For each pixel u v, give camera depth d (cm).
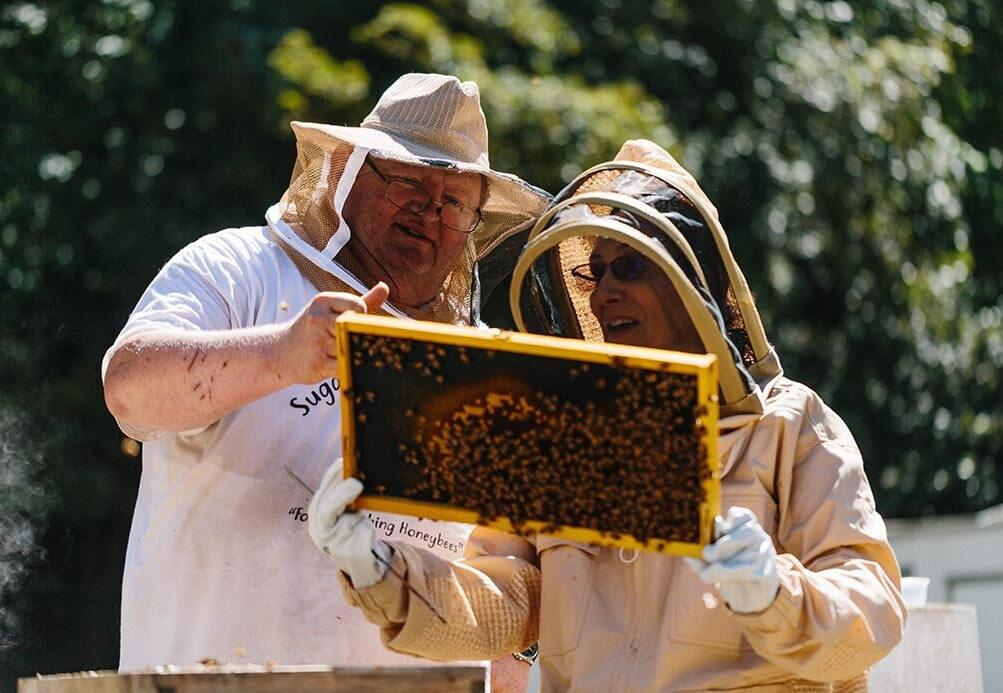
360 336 399
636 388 378
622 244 453
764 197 1568
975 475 1705
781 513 440
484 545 475
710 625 423
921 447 1670
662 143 1480
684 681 421
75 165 1438
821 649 398
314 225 578
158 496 556
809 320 1631
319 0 1462
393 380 400
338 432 557
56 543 1362
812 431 446
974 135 1872
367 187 578
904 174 1695
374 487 410
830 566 425
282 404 552
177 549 548
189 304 541
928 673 648
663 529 384
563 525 395
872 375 1652
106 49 1444
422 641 434
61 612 1337
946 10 1862
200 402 495
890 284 1662
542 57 1505
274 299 564
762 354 455
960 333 1716
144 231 1399
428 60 1433
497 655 453
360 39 1434
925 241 1717
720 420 435
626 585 439
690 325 448
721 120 1593
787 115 1636
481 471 398
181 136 1425
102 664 1349
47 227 1425
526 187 585
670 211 452
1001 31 1891
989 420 1722
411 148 577
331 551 411
